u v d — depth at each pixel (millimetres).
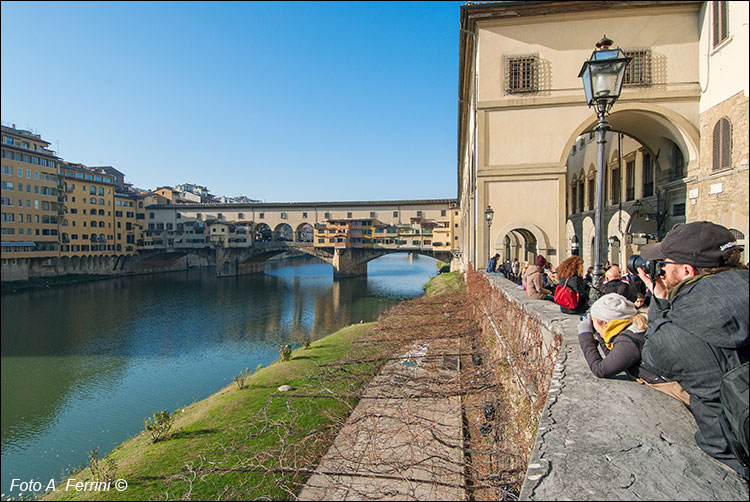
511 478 6555
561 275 6406
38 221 65188
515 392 7602
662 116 16562
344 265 84938
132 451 12625
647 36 16953
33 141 66500
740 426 1855
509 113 18141
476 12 17906
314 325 45188
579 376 3395
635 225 19844
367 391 13617
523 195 18047
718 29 15016
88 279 75250
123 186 106875
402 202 84188
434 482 7316
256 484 9289
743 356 2127
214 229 89500
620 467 2070
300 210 88812
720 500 1824
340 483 8555
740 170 13617
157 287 73062
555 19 17656
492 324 11812
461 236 58562
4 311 46375
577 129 17656
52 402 24312
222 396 16750
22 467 17297
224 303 58438
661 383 2988
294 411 13242
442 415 10195
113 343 37844
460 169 56844
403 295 63594
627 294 6059
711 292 2197
